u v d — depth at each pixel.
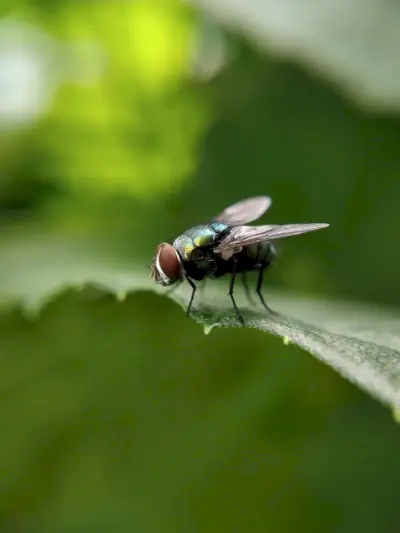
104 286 0.06
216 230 0.06
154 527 0.06
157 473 0.07
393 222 0.08
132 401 0.07
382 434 0.07
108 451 0.07
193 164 0.09
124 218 0.09
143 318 0.07
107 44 0.09
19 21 0.09
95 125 0.09
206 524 0.06
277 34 0.07
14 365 0.07
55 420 0.07
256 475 0.07
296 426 0.07
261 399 0.07
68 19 0.09
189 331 0.07
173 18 0.09
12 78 0.09
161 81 0.09
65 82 0.09
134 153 0.09
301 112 0.08
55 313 0.07
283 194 0.08
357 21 0.07
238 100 0.09
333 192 0.08
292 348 0.07
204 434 0.07
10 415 0.07
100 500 0.07
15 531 0.06
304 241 0.08
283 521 0.06
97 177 0.09
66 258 0.07
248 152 0.08
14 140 0.09
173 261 0.06
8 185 0.09
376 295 0.08
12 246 0.08
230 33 0.08
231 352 0.07
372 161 0.08
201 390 0.07
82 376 0.07
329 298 0.07
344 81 0.07
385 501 0.06
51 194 0.09
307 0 0.08
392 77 0.07
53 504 0.07
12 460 0.07
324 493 0.07
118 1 0.09
